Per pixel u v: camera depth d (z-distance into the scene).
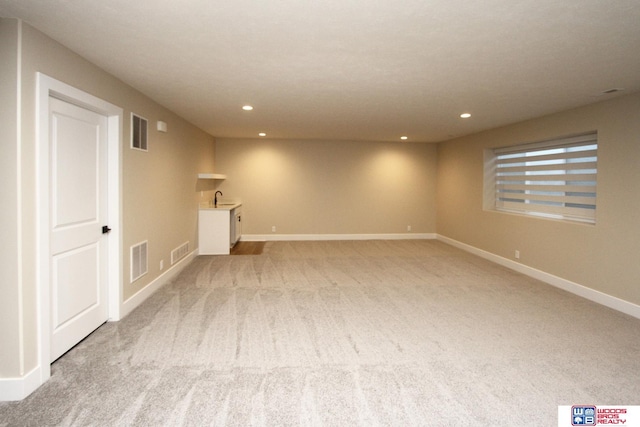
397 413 2.08
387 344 2.97
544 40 2.50
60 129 2.65
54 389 2.28
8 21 2.14
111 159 3.36
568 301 4.08
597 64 2.96
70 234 2.79
